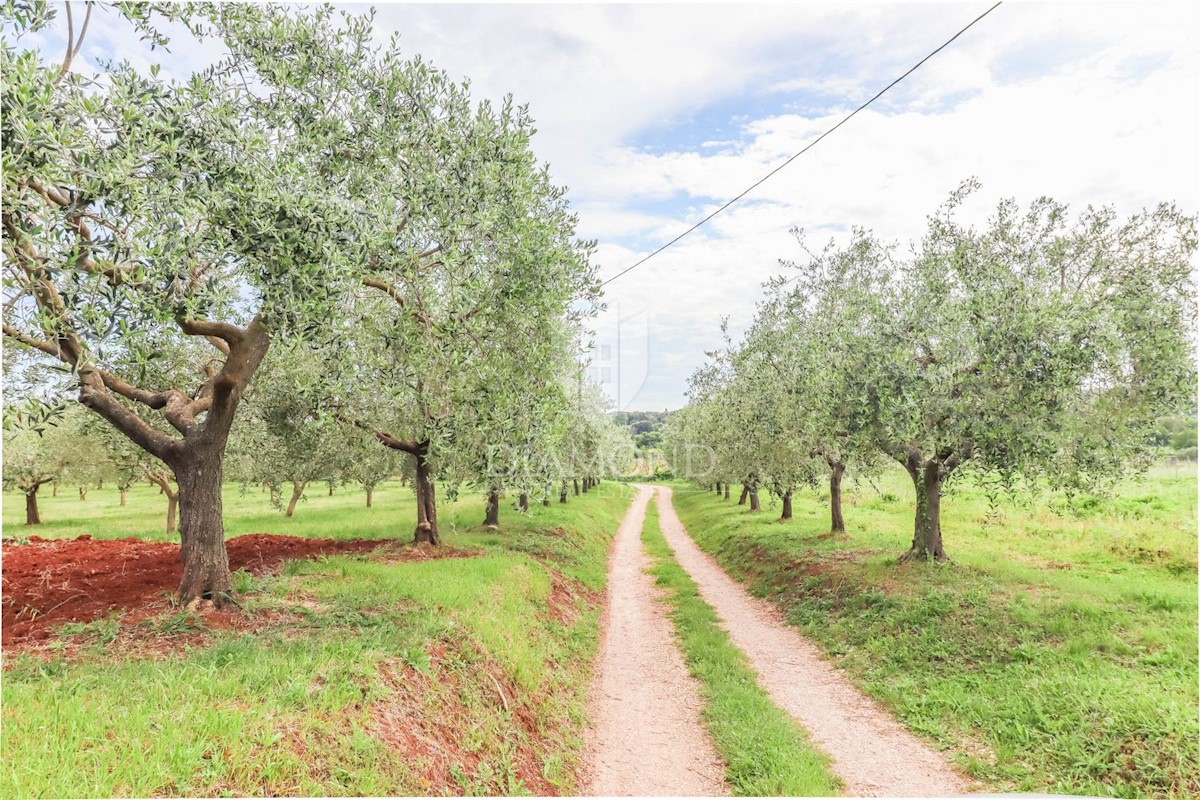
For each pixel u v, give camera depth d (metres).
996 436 12.70
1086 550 17.31
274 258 7.29
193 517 9.29
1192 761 6.96
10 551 14.78
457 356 9.88
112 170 6.30
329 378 10.65
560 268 11.43
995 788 7.48
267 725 5.39
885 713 9.98
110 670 6.50
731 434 26.48
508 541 20.33
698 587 20.09
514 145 10.59
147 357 7.02
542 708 9.38
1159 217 12.77
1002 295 12.70
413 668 7.73
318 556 14.61
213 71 9.59
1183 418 12.17
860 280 19.98
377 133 10.05
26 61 5.89
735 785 7.78
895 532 22.39
